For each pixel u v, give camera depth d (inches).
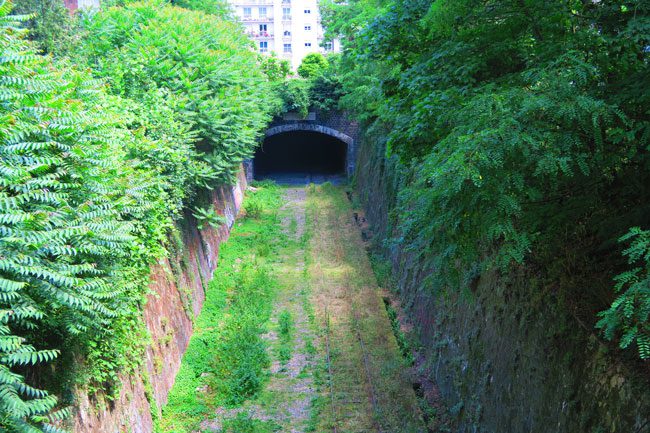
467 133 283.7
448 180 266.1
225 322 700.0
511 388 410.0
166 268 548.1
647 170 304.2
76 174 343.3
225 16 1588.3
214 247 901.2
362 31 484.1
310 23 2354.8
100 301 367.2
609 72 310.8
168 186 563.2
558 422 337.4
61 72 393.4
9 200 276.7
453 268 317.1
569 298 359.6
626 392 285.0
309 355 628.7
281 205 1295.5
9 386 243.8
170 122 602.9
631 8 318.3
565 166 251.4
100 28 763.4
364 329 680.4
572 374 333.7
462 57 389.4
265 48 2369.6
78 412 336.5
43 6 892.0
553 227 341.7
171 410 523.8
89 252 340.2
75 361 339.3
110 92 640.4
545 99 260.7
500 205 262.4
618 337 310.8
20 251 275.6
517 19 366.9
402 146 453.1
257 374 585.0
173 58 756.6
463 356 520.1
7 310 255.1
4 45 314.0
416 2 437.1
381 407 522.9
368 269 887.7
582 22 345.4
